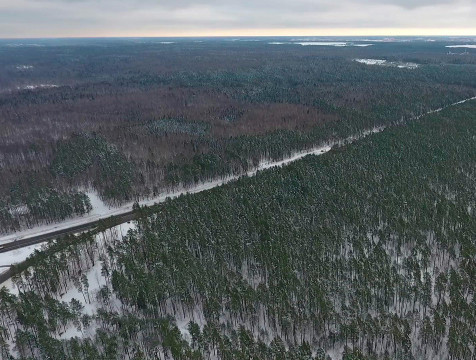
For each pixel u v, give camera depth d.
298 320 70.75
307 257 83.62
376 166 127.75
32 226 116.25
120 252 91.19
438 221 95.69
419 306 77.00
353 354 62.72
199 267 82.19
